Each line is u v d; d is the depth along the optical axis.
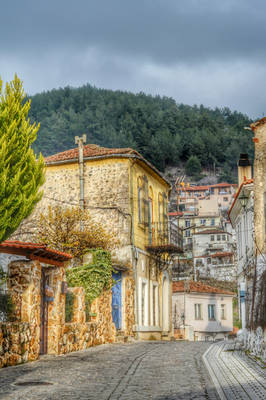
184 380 11.07
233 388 9.90
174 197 155.00
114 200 27.56
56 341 16.48
